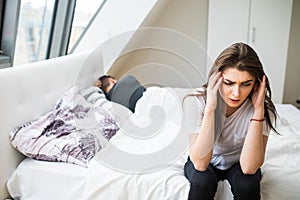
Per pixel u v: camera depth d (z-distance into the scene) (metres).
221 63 1.30
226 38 3.21
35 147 1.60
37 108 1.81
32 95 1.76
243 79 1.26
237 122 1.36
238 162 1.39
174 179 1.39
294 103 3.69
